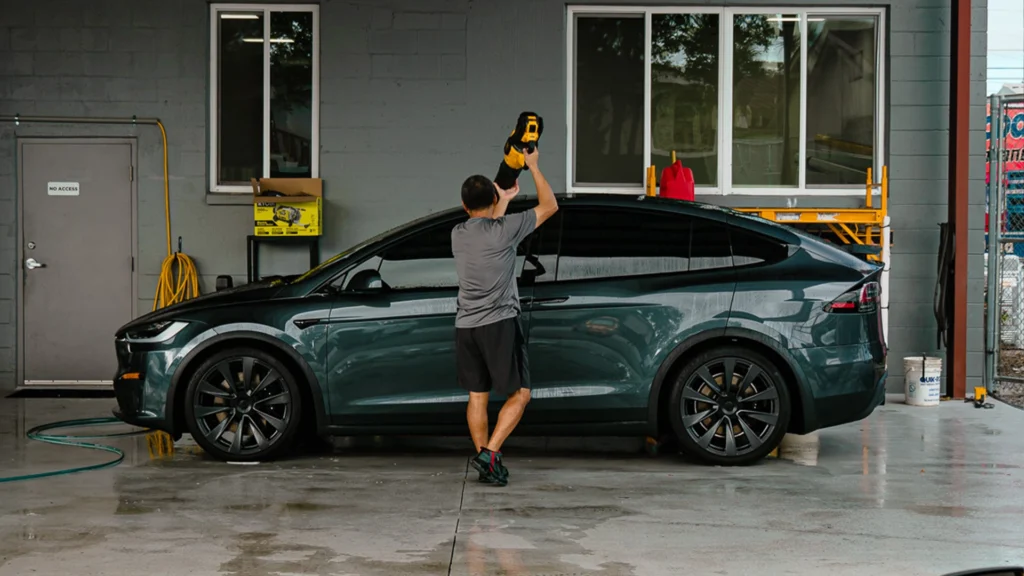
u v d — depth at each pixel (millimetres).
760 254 6867
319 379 6789
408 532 5109
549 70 10305
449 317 6738
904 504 5781
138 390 6910
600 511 5570
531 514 5500
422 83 10305
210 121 10344
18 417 8922
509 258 6125
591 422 6758
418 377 6773
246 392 6902
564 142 10320
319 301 6852
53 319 10328
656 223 6891
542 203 6328
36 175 10297
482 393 6234
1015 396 10484
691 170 10445
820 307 6750
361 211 10320
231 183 10398
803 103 10445
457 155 10328
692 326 6695
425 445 7777
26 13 10242
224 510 5555
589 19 10438
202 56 10258
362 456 7270
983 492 6102
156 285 10305
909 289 10352
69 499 5816
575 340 6703
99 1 10234
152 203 10273
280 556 4684
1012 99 10070
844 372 6746
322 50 10289
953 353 10062
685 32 10438
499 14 10289
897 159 10344
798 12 10430
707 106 10477
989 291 10219
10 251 10305
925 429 8461
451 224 6934
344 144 10305
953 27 10008
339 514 5480
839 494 6027
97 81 10258
